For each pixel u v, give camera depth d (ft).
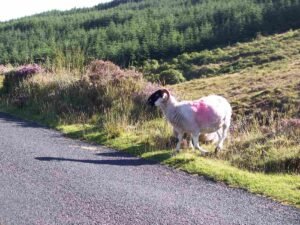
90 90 60.80
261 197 30.71
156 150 42.45
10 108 63.77
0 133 48.14
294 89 85.51
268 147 41.93
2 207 27.04
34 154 39.78
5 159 37.55
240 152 41.65
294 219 26.84
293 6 434.71
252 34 418.72
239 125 54.85
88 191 30.45
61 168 35.76
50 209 27.04
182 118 40.68
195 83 137.18
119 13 616.80
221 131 43.29
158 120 53.31
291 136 45.34
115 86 60.90
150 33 451.53
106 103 57.82
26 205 27.53
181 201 29.19
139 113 54.80
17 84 70.38
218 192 31.40
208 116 41.14
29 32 510.17
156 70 318.86
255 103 81.10
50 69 74.43
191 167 37.01
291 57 253.44
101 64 67.92
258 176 35.12
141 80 63.10
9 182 31.68
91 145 45.11
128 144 44.52
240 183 33.30
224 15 488.44
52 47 86.74
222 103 42.73
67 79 66.59
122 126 49.47
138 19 570.87
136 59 388.16
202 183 33.45
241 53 308.19
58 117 56.03
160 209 27.61
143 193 30.48
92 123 54.08
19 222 25.05
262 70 162.81
